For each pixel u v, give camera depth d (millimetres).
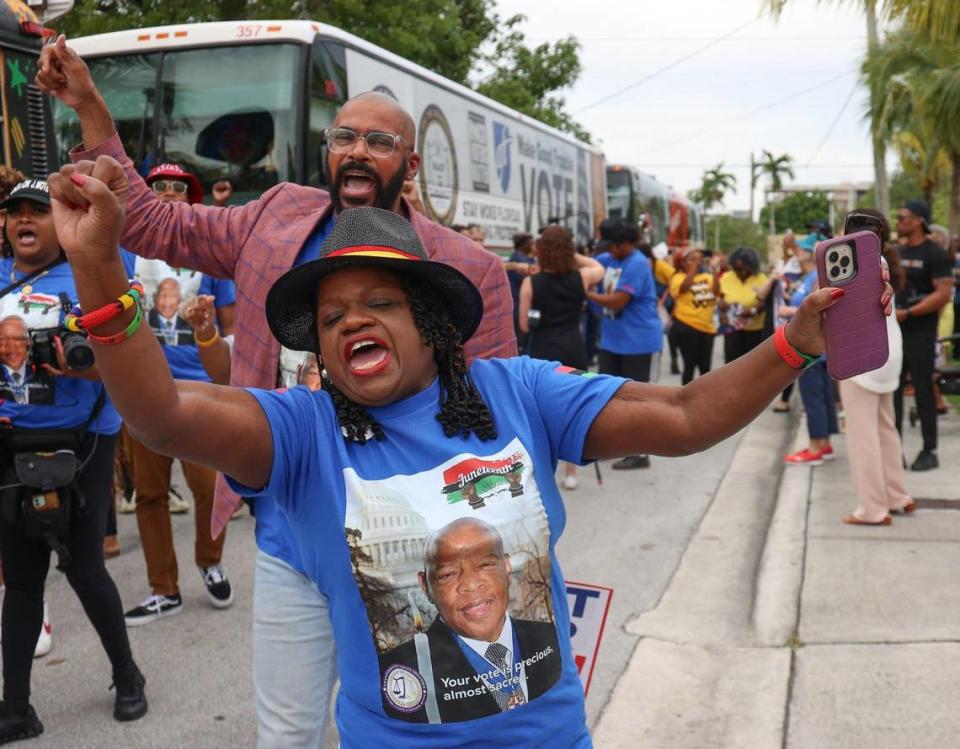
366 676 1816
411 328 1860
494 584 1787
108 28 14609
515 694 1797
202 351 3719
